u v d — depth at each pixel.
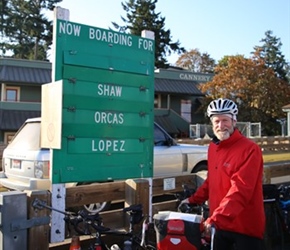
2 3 47.56
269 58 58.03
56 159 4.59
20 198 3.97
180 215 2.91
